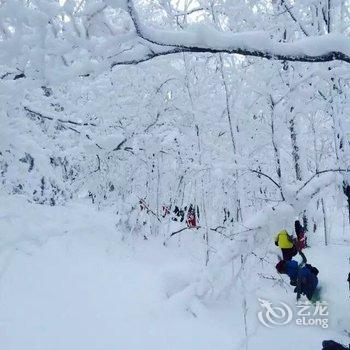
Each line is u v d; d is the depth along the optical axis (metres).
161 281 5.18
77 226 7.38
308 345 3.87
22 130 4.37
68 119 4.95
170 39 2.34
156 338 3.67
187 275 5.46
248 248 4.80
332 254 7.59
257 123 6.45
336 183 4.56
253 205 7.12
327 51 2.31
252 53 2.36
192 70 7.14
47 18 2.39
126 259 6.41
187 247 7.58
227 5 5.89
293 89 5.58
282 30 5.62
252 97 6.41
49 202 9.17
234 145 6.36
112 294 4.64
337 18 5.18
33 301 4.20
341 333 4.15
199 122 6.91
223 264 4.82
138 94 7.63
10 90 2.86
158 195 8.40
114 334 3.65
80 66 2.56
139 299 4.55
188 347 3.56
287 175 8.03
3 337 3.37
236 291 5.42
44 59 2.53
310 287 4.89
